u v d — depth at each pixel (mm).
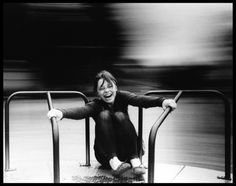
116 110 3217
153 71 8766
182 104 7121
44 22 8844
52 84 8859
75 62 9008
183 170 3314
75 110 2930
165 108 2830
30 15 8766
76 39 8984
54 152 2459
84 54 8977
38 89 8695
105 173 3193
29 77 8680
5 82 8359
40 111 7219
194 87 8383
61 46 8969
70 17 8859
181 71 8445
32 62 8773
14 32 8648
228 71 7891
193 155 4441
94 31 8930
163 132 5527
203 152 4559
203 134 5379
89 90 8664
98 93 3191
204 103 7125
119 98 3213
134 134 3000
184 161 4199
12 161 4004
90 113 3076
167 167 3420
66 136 5512
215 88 8039
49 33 8906
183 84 8461
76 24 8914
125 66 8984
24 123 6281
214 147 4758
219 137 5227
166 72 8570
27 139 5301
